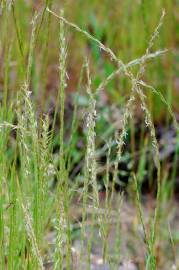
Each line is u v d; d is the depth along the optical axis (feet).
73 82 14.90
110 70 14.30
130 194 12.85
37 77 12.45
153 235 6.95
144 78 13.52
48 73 14.03
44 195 6.94
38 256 6.43
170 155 14.06
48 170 6.96
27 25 12.26
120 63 6.45
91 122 6.43
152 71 13.24
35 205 6.86
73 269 8.12
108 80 6.43
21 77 7.33
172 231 11.96
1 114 7.19
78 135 13.96
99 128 14.01
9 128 7.47
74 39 15.03
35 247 6.43
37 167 6.82
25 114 6.64
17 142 7.26
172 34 14.78
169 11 14.79
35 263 6.81
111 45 15.03
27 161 6.72
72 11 15.35
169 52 14.01
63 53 6.49
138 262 10.64
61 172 6.86
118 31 15.38
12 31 11.23
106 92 14.69
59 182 6.88
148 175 13.87
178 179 13.83
